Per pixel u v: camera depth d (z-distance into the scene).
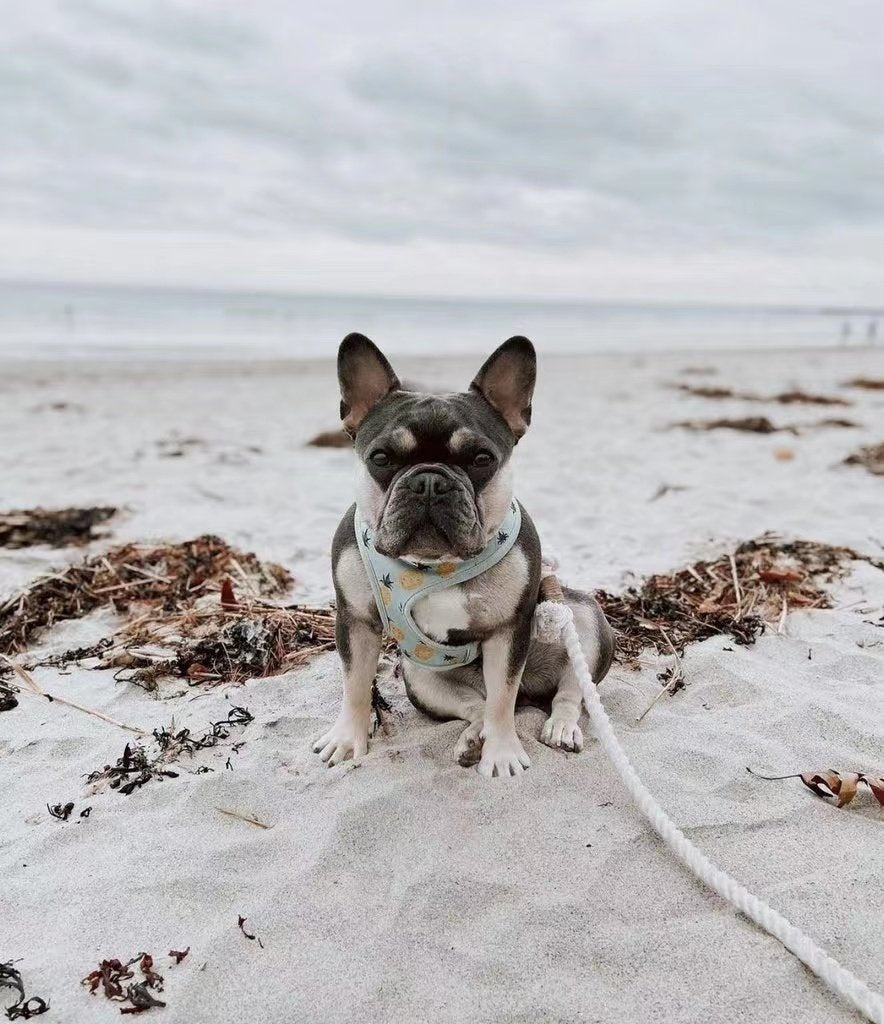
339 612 0.90
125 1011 0.60
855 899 0.69
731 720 0.98
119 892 0.72
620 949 0.65
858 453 2.62
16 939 0.67
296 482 2.33
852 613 1.31
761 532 1.80
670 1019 0.59
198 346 6.73
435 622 0.84
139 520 1.90
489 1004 0.60
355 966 0.64
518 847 0.76
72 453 2.66
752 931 0.66
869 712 1.00
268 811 0.83
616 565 1.59
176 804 0.84
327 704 1.04
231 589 1.32
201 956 0.65
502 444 0.84
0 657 1.16
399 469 0.79
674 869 0.73
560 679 1.01
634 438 3.04
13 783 0.88
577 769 0.88
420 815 0.81
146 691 1.09
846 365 6.20
